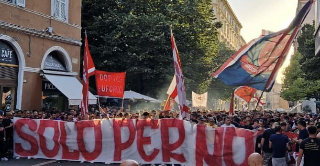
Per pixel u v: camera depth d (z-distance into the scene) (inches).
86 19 1127.6
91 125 499.8
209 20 1251.2
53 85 791.7
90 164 481.1
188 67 1101.1
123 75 559.2
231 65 397.7
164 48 1032.8
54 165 469.4
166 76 1029.8
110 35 1029.2
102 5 1100.5
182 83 466.6
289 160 379.2
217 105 2657.5
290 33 380.5
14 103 703.7
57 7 804.6
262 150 373.1
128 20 1003.9
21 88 708.7
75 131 503.2
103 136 494.0
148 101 1045.8
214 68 1443.2
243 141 429.7
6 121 510.6
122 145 486.0
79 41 874.1
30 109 733.3
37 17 744.3
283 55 382.3
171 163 465.7
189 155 455.5
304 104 1763.0
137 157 480.7
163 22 1030.4
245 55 394.0
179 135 462.9
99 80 556.7
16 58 708.7
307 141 285.6
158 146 472.7
